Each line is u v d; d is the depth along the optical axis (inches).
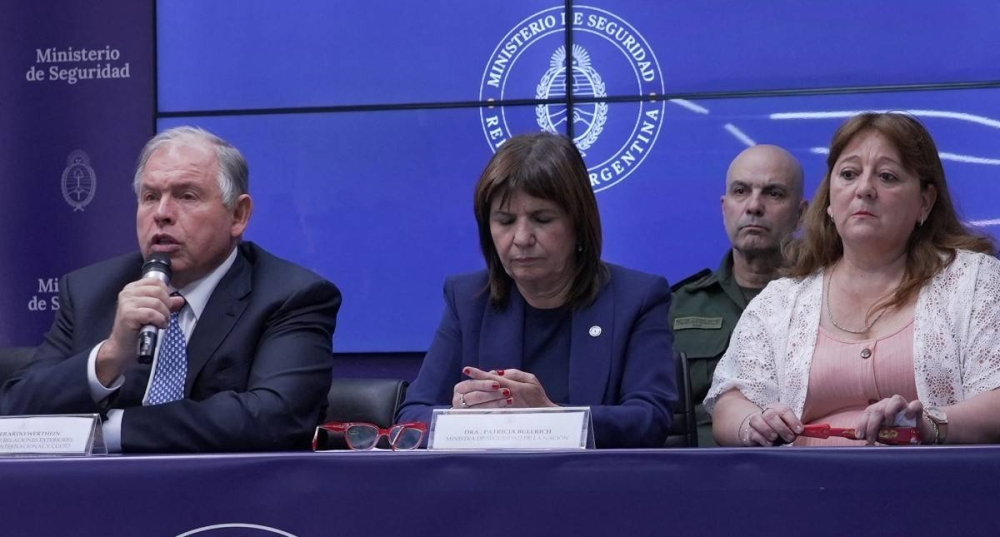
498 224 135.4
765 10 228.5
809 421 135.8
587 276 140.3
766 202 198.5
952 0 222.8
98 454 110.6
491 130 235.8
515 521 94.9
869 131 135.3
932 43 223.5
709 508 93.2
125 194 239.9
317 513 96.4
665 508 93.7
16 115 242.5
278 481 96.9
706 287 203.0
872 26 225.3
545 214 133.6
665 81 231.8
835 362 134.1
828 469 92.2
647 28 232.1
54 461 98.6
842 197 135.5
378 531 95.9
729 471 93.1
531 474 95.0
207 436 129.4
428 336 235.3
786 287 143.6
